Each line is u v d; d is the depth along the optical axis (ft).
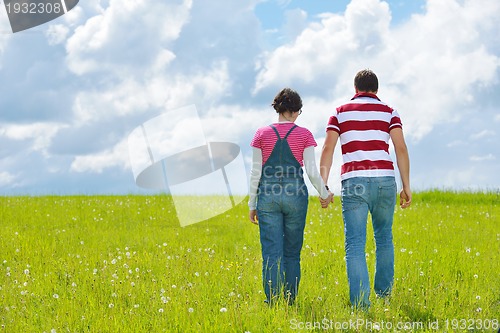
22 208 77.66
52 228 62.80
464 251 46.50
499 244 51.01
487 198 92.12
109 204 84.69
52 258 45.06
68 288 34.91
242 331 25.64
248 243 53.93
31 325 27.22
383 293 32.12
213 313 28.35
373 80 31.14
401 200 31.27
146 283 36.45
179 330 26.32
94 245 52.54
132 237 57.00
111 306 29.48
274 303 29.07
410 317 29.09
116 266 40.91
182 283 35.83
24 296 32.48
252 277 36.01
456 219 68.85
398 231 57.82
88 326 27.25
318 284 34.94
